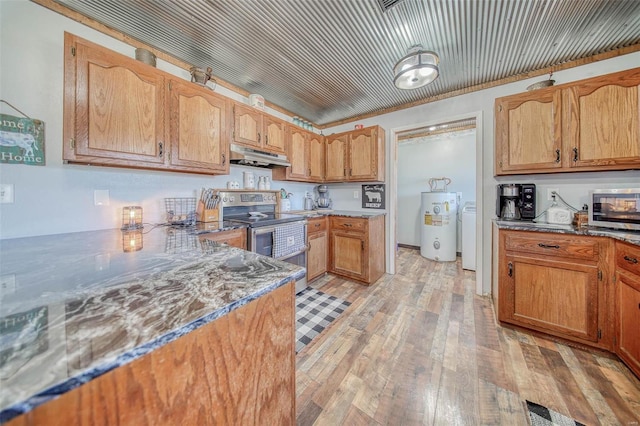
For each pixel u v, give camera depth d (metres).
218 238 1.81
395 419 1.12
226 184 2.50
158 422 0.44
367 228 2.79
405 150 4.73
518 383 1.31
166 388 0.46
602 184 1.92
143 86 1.58
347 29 1.67
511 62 2.07
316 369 1.45
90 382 0.36
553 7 1.46
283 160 2.66
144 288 0.64
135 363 0.41
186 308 0.53
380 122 3.23
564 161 1.79
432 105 2.80
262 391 0.67
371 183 3.33
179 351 0.48
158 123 1.66
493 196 2.41
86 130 1.35
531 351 1.58
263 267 0.82
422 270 3.38
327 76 2.32
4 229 1.31
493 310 2.16
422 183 4.56
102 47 1.40
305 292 2.61
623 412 1.12
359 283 2.87
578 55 1.97
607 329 1.50
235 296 0.59
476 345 1.65
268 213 2.84
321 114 3.37
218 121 2.05
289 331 0.76
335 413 1.15
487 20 1.58
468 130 4.12
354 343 1.70
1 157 1.30
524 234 1.77
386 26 1.64
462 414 1.14
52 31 1.44
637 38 1.76
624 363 1.40
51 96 1.44
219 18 1.57
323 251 3.07
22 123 1.35
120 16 1.56
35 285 0.66
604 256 1.50
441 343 1.68
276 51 1.93
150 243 1.22
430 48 1.87
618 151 1.60
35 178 1.40
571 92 1.76
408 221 4.75
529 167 1.93
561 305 1.64
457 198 4.14
